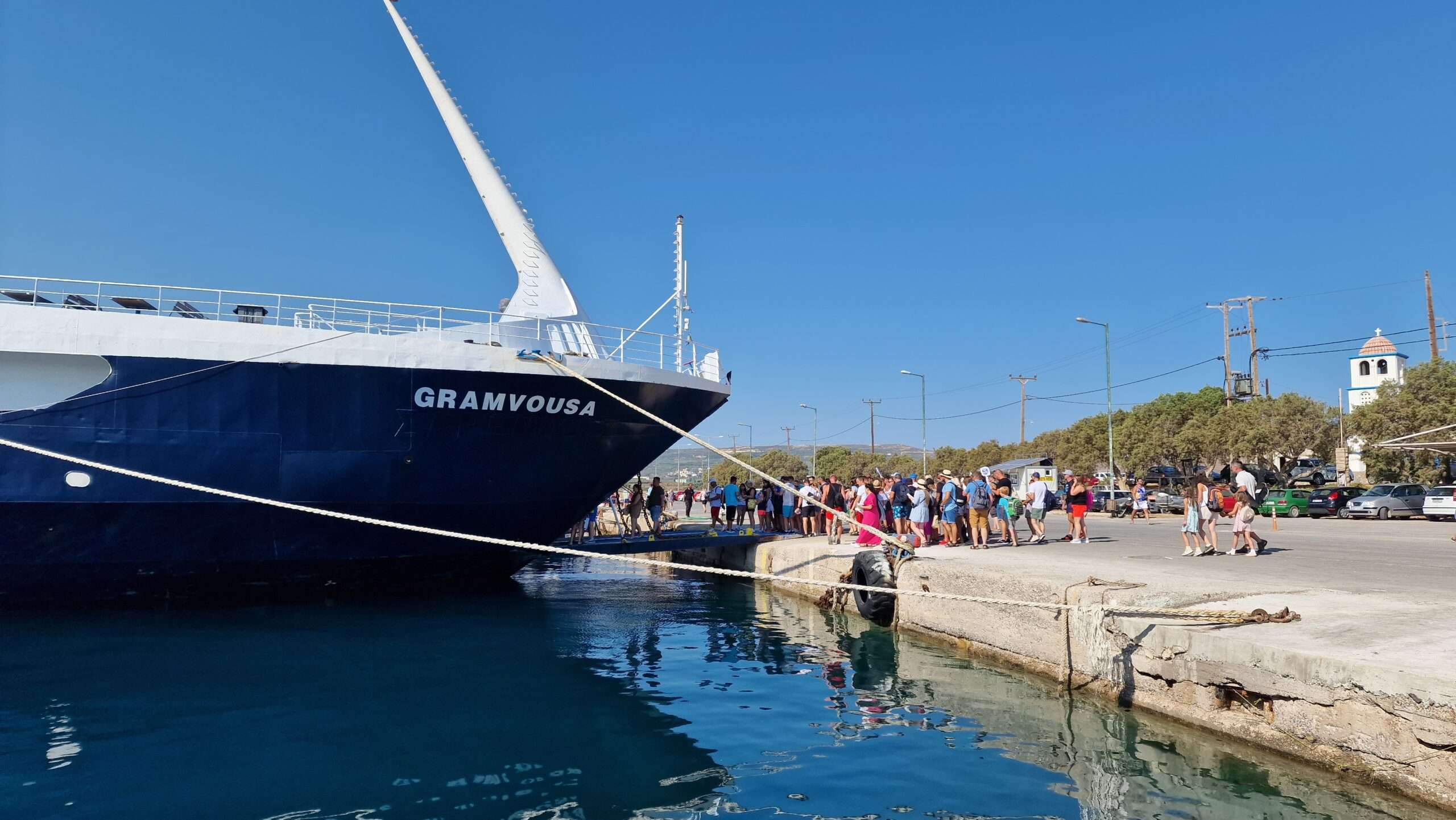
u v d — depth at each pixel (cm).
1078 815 570
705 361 1819
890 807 595
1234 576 1055
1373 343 5909
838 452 9938
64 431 1256
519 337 1520
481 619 1438
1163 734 741
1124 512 3809
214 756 721
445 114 1847
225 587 1432
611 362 1534
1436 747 531
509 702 900
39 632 1249
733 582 2177
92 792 638
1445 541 1792
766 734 782
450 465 1458
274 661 1090
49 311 1240
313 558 1431
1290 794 588
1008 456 7725
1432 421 3672
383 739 771
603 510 3891
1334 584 972
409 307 1462
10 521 1255
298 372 1352
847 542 1816
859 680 1000
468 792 638
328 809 605
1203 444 4819
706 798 620
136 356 1280
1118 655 839
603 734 786
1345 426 4188
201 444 1311
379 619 1408
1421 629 698
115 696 914
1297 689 632
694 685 981
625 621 1477
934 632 1244
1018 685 948
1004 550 1561
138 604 1398
